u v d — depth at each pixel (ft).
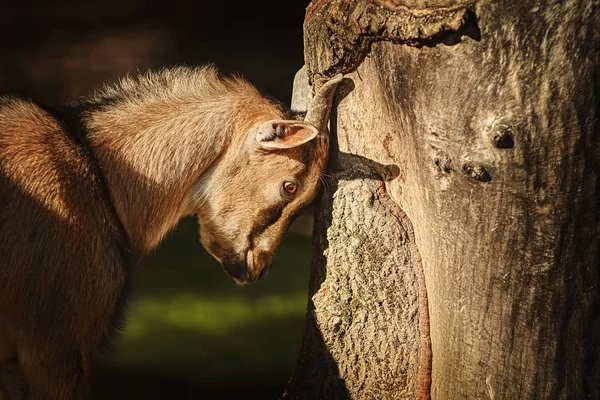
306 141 26.71
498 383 24.85
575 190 22.26
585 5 20.62
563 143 21.77
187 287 59.82
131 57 100.42
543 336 24.02
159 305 56.13
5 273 25.63
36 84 92.17
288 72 106.93
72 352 26.73
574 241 22.88
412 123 24.07
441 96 22.76
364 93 26.23
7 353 26.66
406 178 26.03
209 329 52.08
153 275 61.98
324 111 26.96
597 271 23.16
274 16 117.50
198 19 113.70
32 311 25.99
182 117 28.27
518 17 21.03
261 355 47.93
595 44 20.86
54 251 25.72
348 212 27.48
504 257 23.63
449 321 25.39
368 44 24.80
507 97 21.75
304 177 28.14
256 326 52.90
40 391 26.73
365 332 27.71
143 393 41.47
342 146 27.58
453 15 21.48
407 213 26.71
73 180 26.27
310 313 29.17
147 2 109.60
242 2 116.78
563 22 20.81
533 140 21.86
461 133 22.75
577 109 21.39
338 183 27.76
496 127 21.94
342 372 28.22
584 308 23.58
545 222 22.77
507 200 22.90
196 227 72.74
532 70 21.33
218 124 28.40
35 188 25.62
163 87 28.58
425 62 22.77
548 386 24.36
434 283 25.68
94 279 26.58
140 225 28.40
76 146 26.89
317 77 26.91
